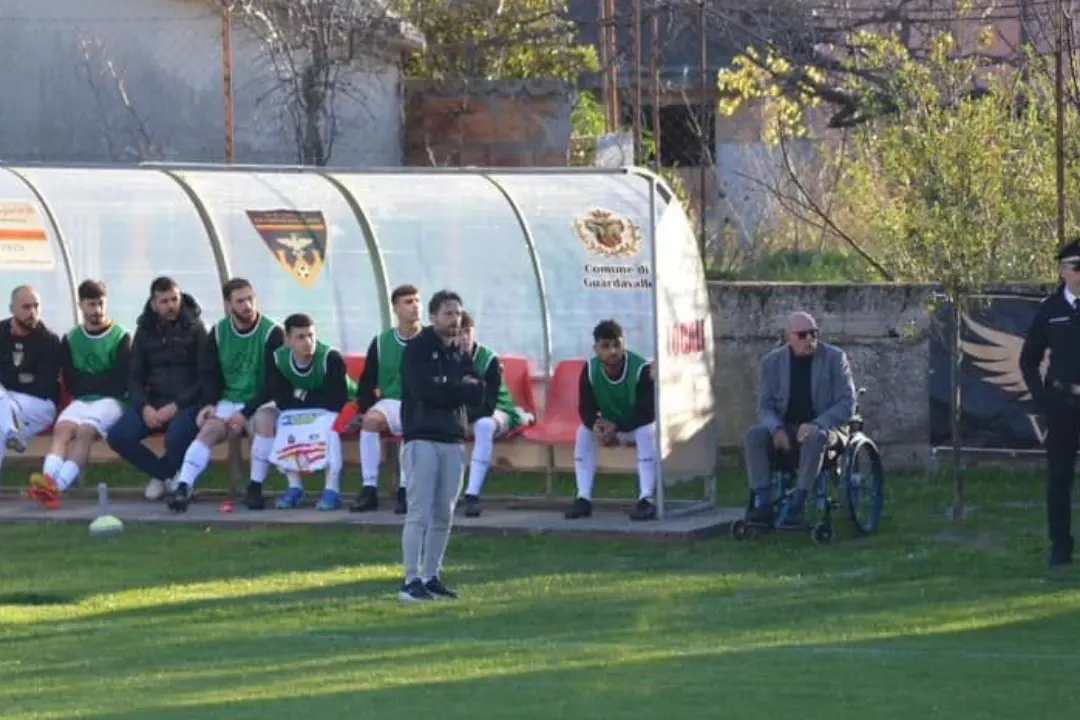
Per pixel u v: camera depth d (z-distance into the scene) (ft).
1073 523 160.45
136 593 133.80
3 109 213.25
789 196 224.74
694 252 167.73
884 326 187.52
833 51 262.88
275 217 184.03
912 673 103.91
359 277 185.16
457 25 279.49
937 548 150.20
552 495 172.35
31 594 132.87
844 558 146.41
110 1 221.05
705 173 220.64
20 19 214.90
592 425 163.22
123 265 185.47
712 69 278.46
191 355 171.73
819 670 104.83
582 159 256.73
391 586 136.56
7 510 169.17
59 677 106.32
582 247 179.73
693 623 122.11
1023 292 180.96
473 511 163.53
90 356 174.70
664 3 243.81
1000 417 183.32
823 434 151.12
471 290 183.62
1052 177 178.60
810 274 215.10
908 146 165.99
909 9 247.50
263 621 124.26
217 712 93.81
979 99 179.93
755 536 155.33
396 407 166.09
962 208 162.09
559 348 181.78
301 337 167.53
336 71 229.45
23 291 174.91
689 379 165.37
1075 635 117.80
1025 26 200.23
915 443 187.11
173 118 225.56
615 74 256.93
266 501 173.17
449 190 179.52
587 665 106.93
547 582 137.08
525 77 282.97
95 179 180.24
